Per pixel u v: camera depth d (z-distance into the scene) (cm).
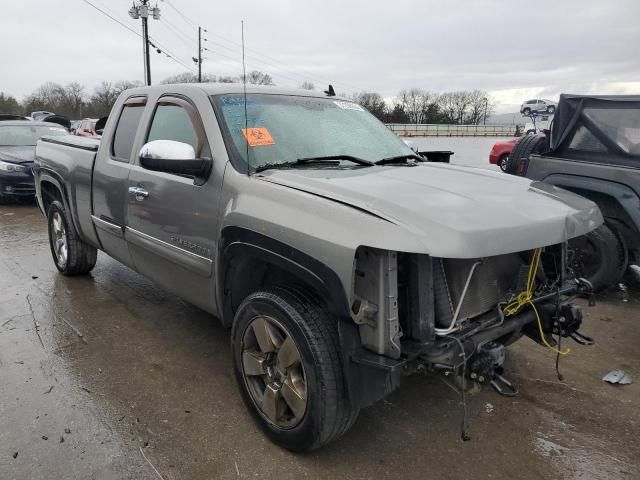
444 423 305
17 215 904
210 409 312
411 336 233
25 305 469
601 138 511
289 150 325
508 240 231
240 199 284
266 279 305
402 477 258
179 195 329
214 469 260
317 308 254
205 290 325
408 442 286
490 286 263
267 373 279
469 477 259
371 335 230
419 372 242
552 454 278
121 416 302
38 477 251
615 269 491
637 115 488
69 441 278
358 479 256
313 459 269
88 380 342
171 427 293
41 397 320
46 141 567
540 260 289
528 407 323
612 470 266
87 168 452
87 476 253
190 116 340
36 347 387
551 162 543
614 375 360
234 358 298
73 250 521
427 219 224
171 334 414
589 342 294
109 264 602
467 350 238
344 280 226
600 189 494
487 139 4125
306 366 247
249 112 336
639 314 478
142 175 367
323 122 369
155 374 351
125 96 430
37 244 700
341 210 237
